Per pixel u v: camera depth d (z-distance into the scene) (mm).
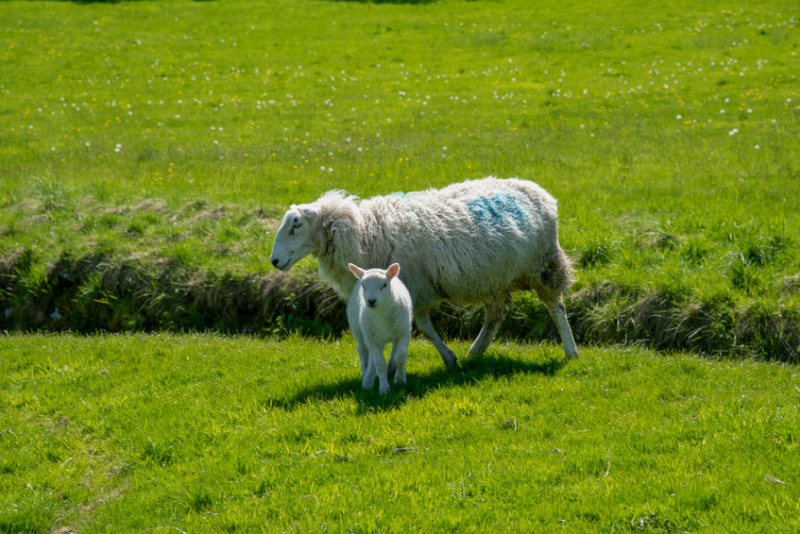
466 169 20969
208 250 16531
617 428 9469
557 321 12414
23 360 13648
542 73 33562
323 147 24250
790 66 31172
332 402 10648
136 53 38656
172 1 49406
